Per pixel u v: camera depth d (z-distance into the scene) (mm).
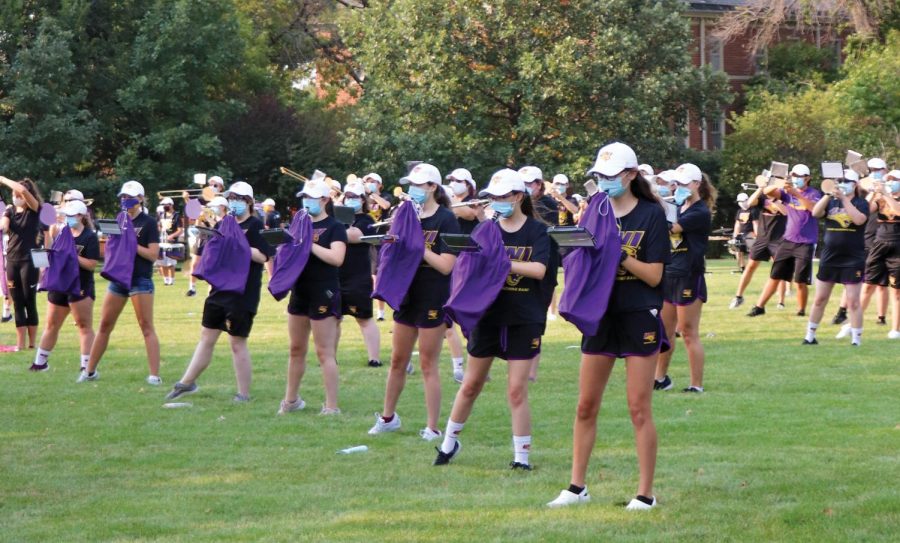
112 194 68562
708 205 19797
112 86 71000
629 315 11750
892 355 24391
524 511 12062
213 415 18438
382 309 32938
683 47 70562
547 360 24125
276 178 74625
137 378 22266
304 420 17984
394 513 12055
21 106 64562
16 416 18328
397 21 69562
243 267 19422
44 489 13516
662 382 20406
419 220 15992
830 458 14383
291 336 18516
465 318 13719
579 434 12383
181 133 69375
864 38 80500
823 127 72938
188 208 22266
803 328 29578
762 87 85125
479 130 68125
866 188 27047
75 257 21922
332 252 17891
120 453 15555
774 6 79438
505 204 13820
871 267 28188
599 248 11531
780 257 31875
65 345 27625
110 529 11664
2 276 28938
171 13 70938
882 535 10961
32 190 26109
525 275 13891
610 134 66500
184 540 11156
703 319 31875
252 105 76500
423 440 16359
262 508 12500
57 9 70125
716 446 15375
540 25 67312
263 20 95312
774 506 12086
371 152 70000
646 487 12062
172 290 44031
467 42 68312
